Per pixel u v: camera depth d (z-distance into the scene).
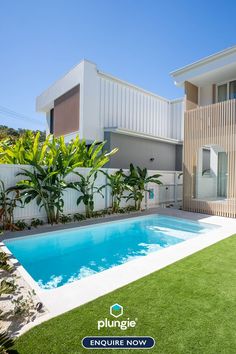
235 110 9.44
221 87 11.48
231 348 2.31
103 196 10.09
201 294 3.32
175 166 16.78
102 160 9.26
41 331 2.57
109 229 8.52
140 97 15.09
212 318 2.77
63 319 2.78
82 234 7.77
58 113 15.48
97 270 5.36
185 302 3.11
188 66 10.92
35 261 5.85
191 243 5.92
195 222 8.86
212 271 4.14
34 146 7.86
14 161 8.23
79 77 12.56
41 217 8.19
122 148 13.37
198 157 11.48
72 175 9.06
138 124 14.91
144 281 3.75
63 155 8.62
